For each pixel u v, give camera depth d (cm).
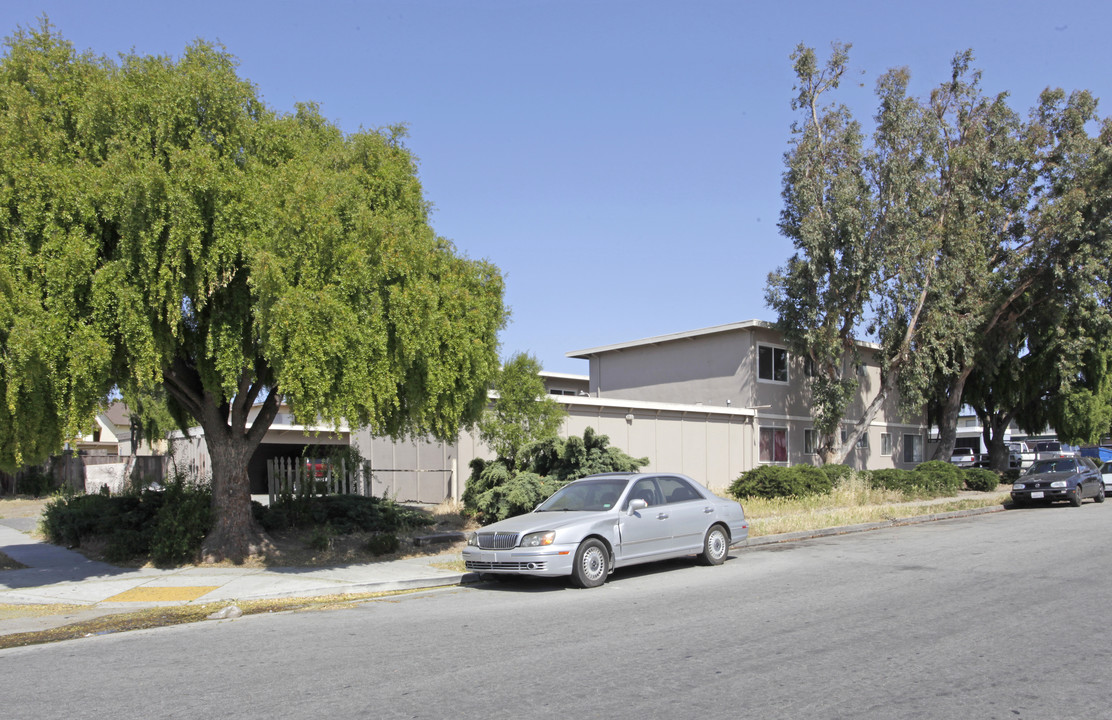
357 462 1905
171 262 1046
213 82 1139
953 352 3203
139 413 1964
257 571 1240
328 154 1260
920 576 1109
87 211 1031
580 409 2405
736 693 570
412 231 1258
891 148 2847
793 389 3250
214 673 661
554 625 825
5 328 958
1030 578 1072
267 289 1041
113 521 1487
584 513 1115
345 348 1098
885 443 3762
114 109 1095
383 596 1071
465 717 526
